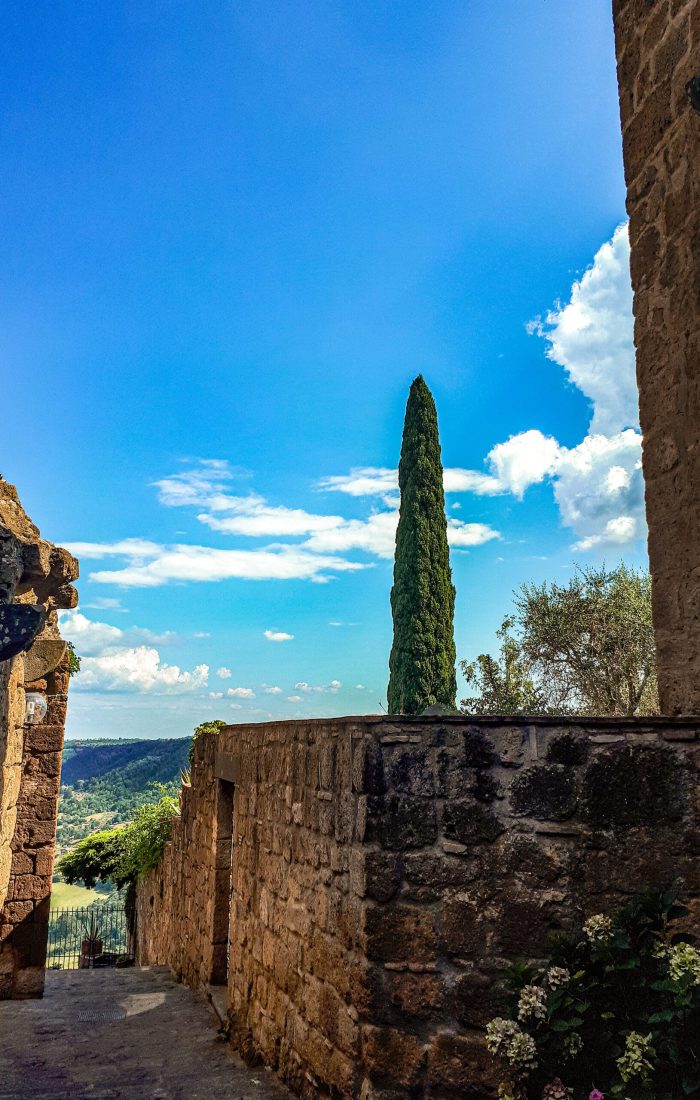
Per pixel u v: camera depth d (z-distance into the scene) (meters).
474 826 3.33
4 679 5.21
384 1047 3.17
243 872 5.86
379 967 3.24
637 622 13.34
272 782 5.15
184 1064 4.91
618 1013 3.03
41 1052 5.32
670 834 3.25
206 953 7.54
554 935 3.16
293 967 4.33
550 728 3.39
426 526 17.31
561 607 13.91
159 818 12.07
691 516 4.02
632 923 3.09
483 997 3.18
